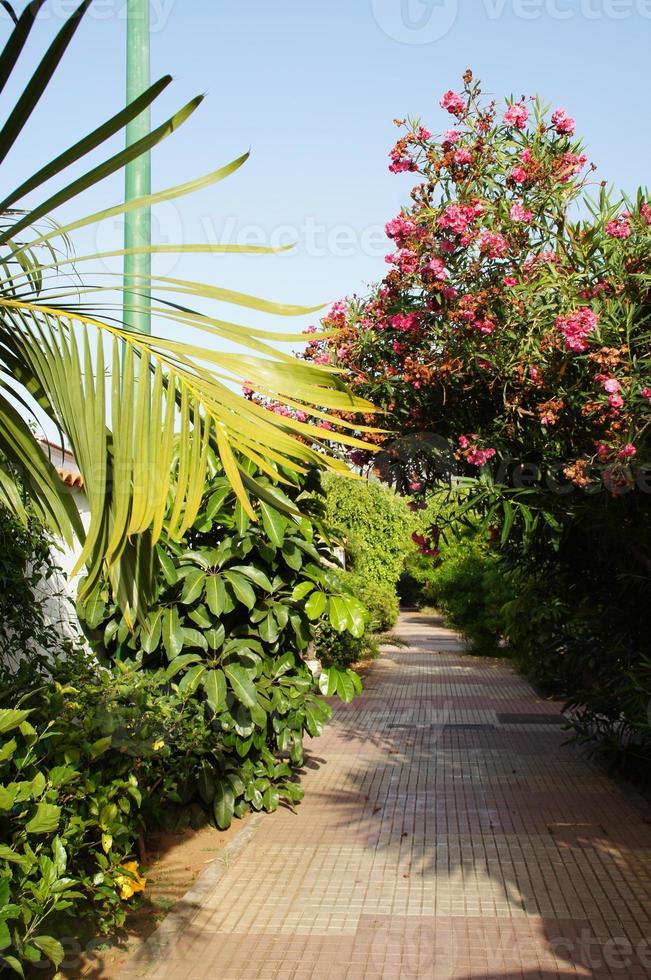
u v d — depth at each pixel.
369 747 8.91
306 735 9.52
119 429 2.35
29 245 2.36
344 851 5.55
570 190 5.09
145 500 2.29
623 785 7.13
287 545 6.04
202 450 2.35
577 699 7.54
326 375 2.47
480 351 4.86
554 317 4.81
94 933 4.17
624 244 4.92
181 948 4.12
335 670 6.83
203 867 5.21
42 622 5.57
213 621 5.91
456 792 7.03
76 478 6.51
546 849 5.57
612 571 6.41
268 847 5.63
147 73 4.64
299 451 2.39
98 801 3.83
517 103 5.05
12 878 2.99
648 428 4.70
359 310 5.48
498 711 11.08
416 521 20.34
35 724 3.95
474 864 5.30
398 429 5.34
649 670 6.03
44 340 2.41
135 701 4.60
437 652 18.98
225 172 2.51
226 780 6.04
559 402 4.75
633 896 4.75
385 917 4.50
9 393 2.71
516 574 8.12
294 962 4.00
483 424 5.26
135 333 2.43
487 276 4.95
